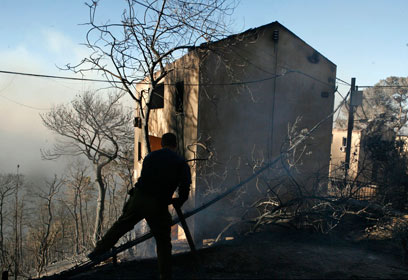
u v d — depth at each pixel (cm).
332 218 542
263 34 938
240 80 905
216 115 876
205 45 812
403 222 495
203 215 844
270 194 855
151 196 264
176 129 999
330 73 1074
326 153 1055
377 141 1152
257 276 291
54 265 1600
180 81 970
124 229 290
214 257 344
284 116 981
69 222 2984
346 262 349
